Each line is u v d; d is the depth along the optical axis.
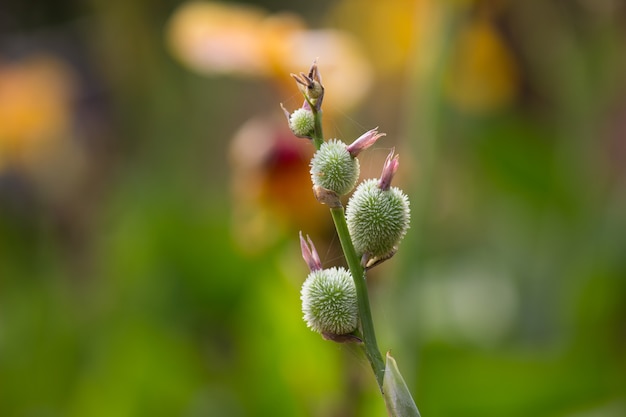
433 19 1.73
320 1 3.76
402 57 2.49
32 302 2.31
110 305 2.21
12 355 2.17
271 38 1.84
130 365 1.87
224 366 1.98
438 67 1.71
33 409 2.04
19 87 2.73
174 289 2.17
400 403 0.93
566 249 2.31
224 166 3.37
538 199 2.43
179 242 2.16
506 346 1.99
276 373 1.75
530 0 2.32
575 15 2.41
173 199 2.50
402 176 1.72
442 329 2.07
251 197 1.79
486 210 2.60
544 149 2.42
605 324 1.83
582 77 2.36
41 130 2.77
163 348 1.89
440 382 1.70
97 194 3.00
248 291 1.96
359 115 2.84
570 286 2.13
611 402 1.71
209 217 2.26
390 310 1.64
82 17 3.58
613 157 2.60
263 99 3.34
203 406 1.87
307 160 1.77
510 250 2.46
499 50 2.29
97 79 3.44
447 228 2.63
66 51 3.57
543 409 1.73
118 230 2.49
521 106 2.58
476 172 2.57
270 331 1.75
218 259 2.13
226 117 3.38
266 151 1.78
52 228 2.84
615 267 2.04
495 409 1.72
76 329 2.20
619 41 2.39
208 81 3.34
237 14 1.94
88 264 2.89
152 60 2.94
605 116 2.50
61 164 2.91
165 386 1.88
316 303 0.95
